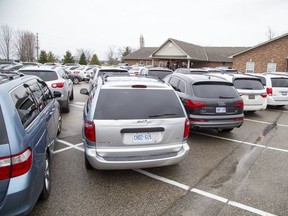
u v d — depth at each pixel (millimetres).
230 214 3115
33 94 3680
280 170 4418
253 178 4082
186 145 3832
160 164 3611
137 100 3578
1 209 2246
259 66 26203
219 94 5812
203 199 3428
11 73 3918
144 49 47750
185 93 5984
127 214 3059
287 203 3381
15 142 2332
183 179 3977
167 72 12758
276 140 6176
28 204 2424
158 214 3078
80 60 62812
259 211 3191
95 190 3561
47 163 3350
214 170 4344
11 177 2283
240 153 5207
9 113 2461
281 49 24875
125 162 3422
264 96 8594
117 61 75500
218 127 5703
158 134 3582
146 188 3668
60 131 6188
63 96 8273
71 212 3049
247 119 8562
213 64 37250
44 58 56094
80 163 4426
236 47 40094
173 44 32312
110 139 3383
